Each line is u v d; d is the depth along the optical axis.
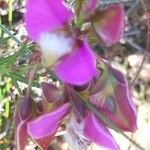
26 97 0.06
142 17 0.16
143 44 0.16
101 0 0.14
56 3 0.05
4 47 0.11
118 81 0.06
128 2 0.16
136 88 0.16
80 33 0.05
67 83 0.05
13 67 0.07
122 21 0.05
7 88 0.11
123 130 0.06
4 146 0.11
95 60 0.05
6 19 0.12
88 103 0.05
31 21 0.05
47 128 0.05
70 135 0.06
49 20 0.05
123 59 0.16
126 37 0.16
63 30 0.05
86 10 0.05
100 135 0.05
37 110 0.06
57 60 0.05
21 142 0.06
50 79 0.09
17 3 0.12
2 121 0.11
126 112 0.05
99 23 0.05
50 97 0.06
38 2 0.05
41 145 0.06
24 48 0.07
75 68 0.05
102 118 0.05
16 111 0.06
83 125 0.05
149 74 0.16
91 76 0.05
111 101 0.05
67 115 0.06
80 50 0.05
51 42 0.05
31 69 0.07
